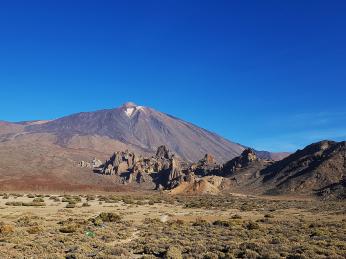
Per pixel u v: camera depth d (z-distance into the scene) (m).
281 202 132.25
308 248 31.44
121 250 30.36
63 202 105.50
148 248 31.67
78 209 82.19
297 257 27.95
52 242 33.91
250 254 29.11
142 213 75.94
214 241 36.94
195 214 77.69
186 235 42.00
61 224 50.91
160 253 30.77
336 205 111.31
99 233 41.31
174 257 28.28
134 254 30.92
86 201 113.94
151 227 49.62
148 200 126.00
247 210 93.38
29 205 88.88
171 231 44.62
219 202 126.94
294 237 40.50
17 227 46.28
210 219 65.69
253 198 163.25
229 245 33.72
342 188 164.38
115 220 57.12
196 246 32.81
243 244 33.16
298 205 115.38
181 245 34.53
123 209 86.31
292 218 70.75
